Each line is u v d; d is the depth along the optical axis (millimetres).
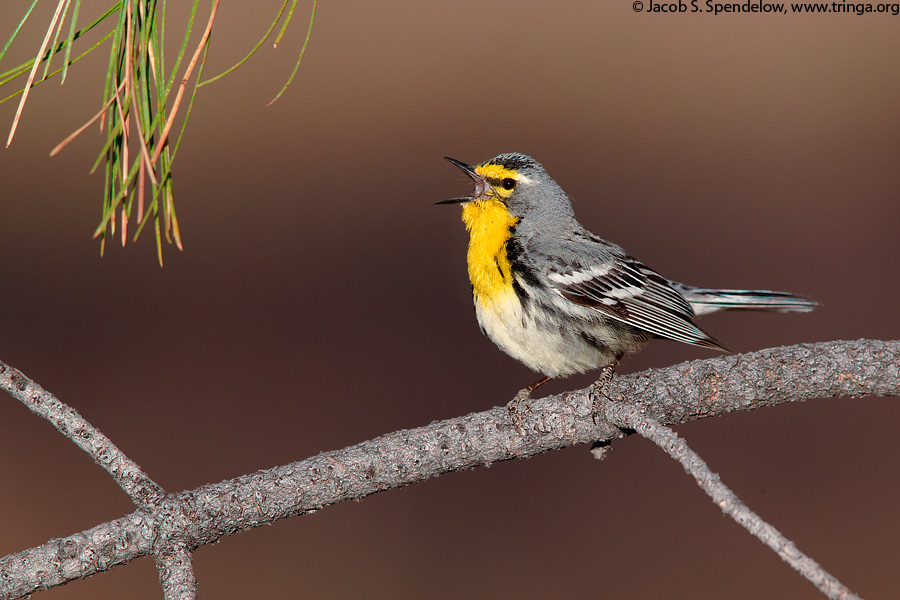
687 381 7277
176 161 26719
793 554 4641
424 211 24766
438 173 26031
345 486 6582
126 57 5066
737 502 4934
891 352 7250
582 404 7055
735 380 7254
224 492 6242
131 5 5148
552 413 7055
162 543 6012
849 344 7398
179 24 27172
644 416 6211
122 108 5070
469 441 6914
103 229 4812
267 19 28875
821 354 7328
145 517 5992
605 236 22531
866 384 7215
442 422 7023
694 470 5293
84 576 5898
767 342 18391
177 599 5941
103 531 5926
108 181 5234
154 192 4906
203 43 5117
